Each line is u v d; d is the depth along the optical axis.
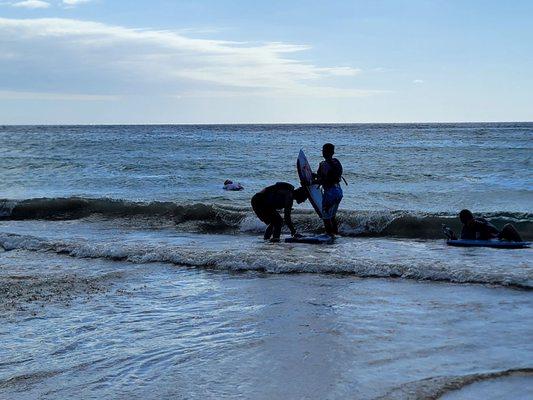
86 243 12.29
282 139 75.62
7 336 6.52
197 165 36.31
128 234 14.83
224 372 5.25
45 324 6.95
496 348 5.69
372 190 23.81
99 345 6.14
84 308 7.64
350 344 5.92
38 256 11.55
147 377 5.20
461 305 7.35
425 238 14.00
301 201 13.49
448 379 4.88
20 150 52.25
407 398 4.52
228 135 95.88
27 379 5.23
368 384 4.84
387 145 55.53
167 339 6.27
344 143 61.50
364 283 8.75
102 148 54.84
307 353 5.68
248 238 13.92
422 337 6.09
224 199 22.14
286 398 4.62
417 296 7.88
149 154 46.53
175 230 15.72
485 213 15.40
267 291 8.34
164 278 9.41
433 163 34.78
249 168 34.44
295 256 10.61
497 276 8.61
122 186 27.11
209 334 6.41
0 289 8.77
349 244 12.48
